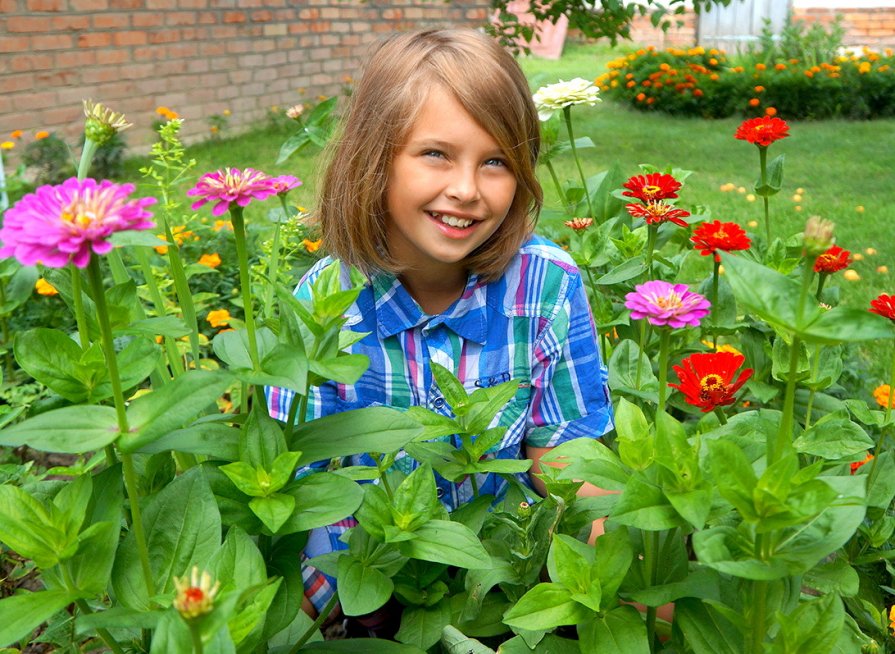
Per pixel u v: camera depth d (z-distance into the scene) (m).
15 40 6.29
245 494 1.17
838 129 7.97
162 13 7.30
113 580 1.08
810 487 0.93
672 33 13.84
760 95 8.66
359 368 1.11
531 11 5.54
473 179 1.49
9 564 1.95
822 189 5.67
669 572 1.18
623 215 2.56
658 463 1.03
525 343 1.76
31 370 1.11
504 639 1.62
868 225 4.76
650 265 1.96
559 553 1.13
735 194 5.52
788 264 2.00
